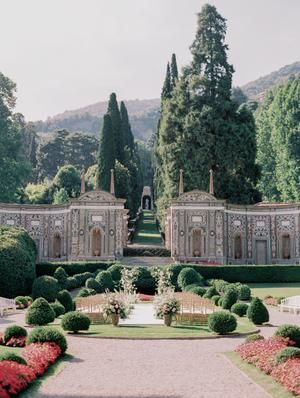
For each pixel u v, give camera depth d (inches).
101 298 1362.0
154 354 898.7
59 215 2783.0
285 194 3425.2
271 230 2765.7
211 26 3117.6
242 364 813.2
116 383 705.6
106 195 2659.9
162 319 1316.4
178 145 2935.5
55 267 2154.3
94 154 6446.9
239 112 3034.0
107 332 1115.9
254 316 1247.5
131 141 4645.7
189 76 3105.3
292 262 2711.6
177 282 2009.1
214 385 695.7
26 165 3442.4
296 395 635.5
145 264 2539.4
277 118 3526.1
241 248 2755.9
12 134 3435.0
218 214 2637.8
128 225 3590.1
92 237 2640.3
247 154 2947.8
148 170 6968.5
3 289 1817.2
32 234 2797.7
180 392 661.9
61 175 4672.7
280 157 3499.0
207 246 2628.0
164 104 3363.7
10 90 3440.0
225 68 3095.5
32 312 1170.6
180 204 2645.2
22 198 3742.6
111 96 3882.9
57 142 6407.5
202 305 1375.5
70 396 642.8
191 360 850.8
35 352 797.9
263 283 2182.6
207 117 2913.4
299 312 1467.8
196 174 2888.8
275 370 716.7
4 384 636.1
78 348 946.7
